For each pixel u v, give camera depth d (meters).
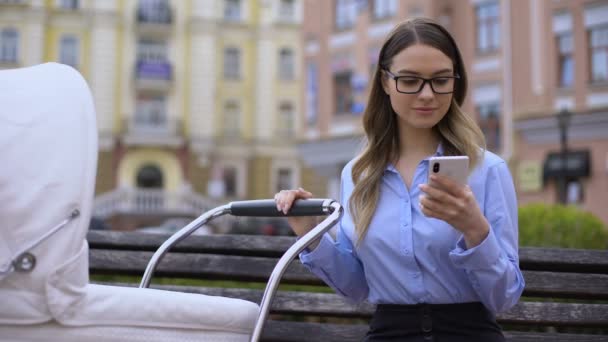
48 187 1.73
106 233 2.83
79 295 1.74
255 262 2.70
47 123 1.82
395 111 2.11
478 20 20.91
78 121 1.85
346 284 2.24
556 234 5.06
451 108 2.16
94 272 2.79
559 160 18.53
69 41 32.09
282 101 34.78
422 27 2.08
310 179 34.69
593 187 18.02
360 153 2.27
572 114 18.14
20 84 1.90
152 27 32.56
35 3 31.42
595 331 3.13
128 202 30.72
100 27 32.03
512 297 1.94
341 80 23.91
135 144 32.56
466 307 2.02
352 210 2.16
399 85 2.06
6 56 31.28
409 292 2.03
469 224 1.82
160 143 32.66
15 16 31.36
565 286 2.52
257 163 34.47
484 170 2.07
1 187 1.71
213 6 33.47
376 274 2.10
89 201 1.77
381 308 2.10
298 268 2.67
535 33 19.41
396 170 2.16
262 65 34.59
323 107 24.27
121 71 32.44
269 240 2.75
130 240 2.82
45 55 31.69
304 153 24.61
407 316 2.04
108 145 32.25
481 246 1.84
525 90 19.53
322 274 2.21
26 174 1.74
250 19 34.69
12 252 1.71
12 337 1.74
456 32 21.53
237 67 34.59
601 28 18.19
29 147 1.77
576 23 18.59
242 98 34.56
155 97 33.03
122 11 32.50
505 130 19.95
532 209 5.35
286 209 2.11
